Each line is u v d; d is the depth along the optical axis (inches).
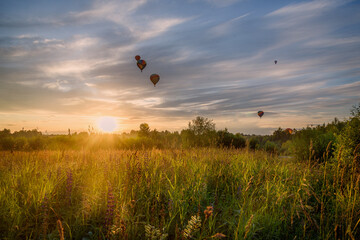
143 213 150.9
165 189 179.0
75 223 131.1
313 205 177.5
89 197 156.1
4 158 286.0
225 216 152.6
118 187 162.6
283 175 243.4
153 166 217.9
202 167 235.6
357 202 150.9
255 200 176.1
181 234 108.5
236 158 288.8
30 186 166.1
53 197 150.6
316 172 228.4
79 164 233.6
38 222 133.5
